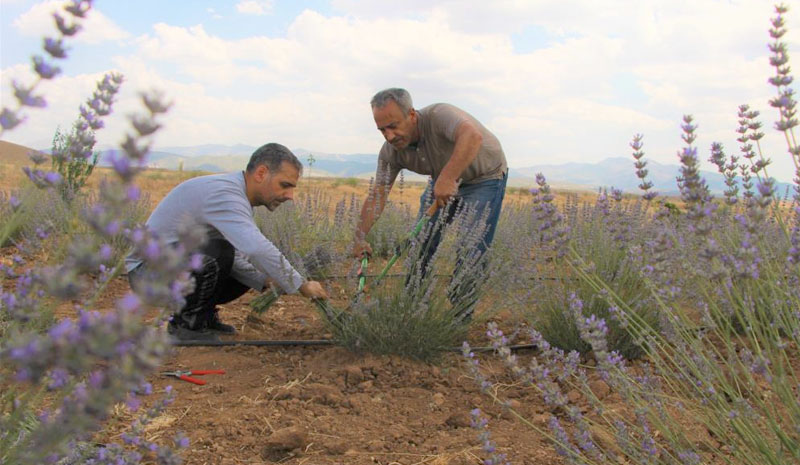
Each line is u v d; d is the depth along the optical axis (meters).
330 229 6.34
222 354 3.82
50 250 3.29
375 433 2.78
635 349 3.71
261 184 3.61
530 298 4.04
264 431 2.76
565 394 3.19
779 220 2.20
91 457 1.67
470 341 4.14
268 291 4.48
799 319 2.15
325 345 3.98
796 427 1.87
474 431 2.81
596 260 4.01
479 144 4.07
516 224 4.94
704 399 2.17
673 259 2.52
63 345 0.72
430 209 4.05
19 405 1.31
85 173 6.23
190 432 2.71
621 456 2.42
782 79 2.12
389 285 4.01
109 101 1.45
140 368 0.77
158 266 0.73
